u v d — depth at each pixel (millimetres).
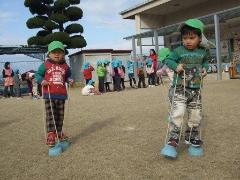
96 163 1990
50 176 1822
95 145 2420
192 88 1988
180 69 1934
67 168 1938
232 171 1728
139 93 6363
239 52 9141
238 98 4445
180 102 1972
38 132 3074
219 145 2209
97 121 3465
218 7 11180
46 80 2350
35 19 12453
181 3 11750
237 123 2857
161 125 2992
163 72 3805
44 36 12703
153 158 2014
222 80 8047
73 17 12938
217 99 4473
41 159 2160
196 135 2035
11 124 3682
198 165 1844
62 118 2414
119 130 2910
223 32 11188
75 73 12836
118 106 4598
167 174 1735
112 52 12617
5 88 8664
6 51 10805
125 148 2277
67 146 2408
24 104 5984
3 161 2170
